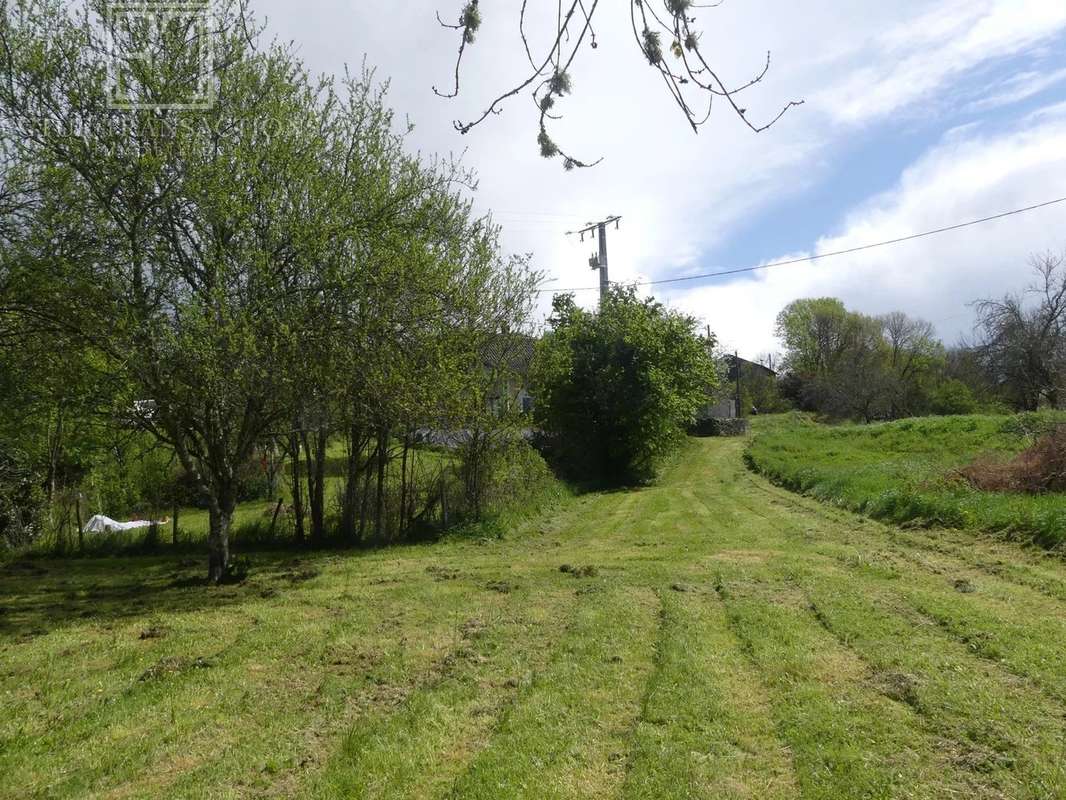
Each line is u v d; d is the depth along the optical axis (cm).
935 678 523
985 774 387
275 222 1055
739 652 610
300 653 671
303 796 394
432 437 1480
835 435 3119
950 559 970
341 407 1215
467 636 702
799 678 538
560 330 2792
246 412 1094
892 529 1227
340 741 469
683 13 238
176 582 1104
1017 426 2381
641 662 593
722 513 1686
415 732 471
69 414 1046
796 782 391
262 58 1084
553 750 434
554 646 651
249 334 983
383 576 1063
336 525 1481
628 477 2756
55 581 1145
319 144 1118
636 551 1199
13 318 1024
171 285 1002
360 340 1152
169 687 582
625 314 2823
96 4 970
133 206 980
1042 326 3544
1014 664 543
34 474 1532
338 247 1109
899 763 402
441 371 1243
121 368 984
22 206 971
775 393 6562
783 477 2212
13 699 569
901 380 5250
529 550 1288
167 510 1958
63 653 701
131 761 448
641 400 2656
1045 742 417
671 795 376
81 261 970
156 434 1086
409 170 1295
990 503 1168
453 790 395
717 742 437
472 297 1367
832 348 6981
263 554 1376
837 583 850
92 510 1716
